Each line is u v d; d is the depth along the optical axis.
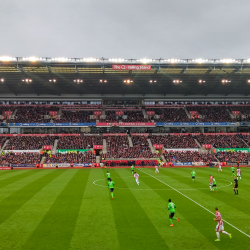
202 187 31.28
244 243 14.27
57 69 58.44
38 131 79.69
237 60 56.69
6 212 20.20
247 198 25.09
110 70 60.06
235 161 63.88
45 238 14.95
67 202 23.39
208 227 16.80
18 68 56.84
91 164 61.41
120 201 23.83
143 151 67.94
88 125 77.31
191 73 63.06
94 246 13.85
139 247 13.73
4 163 59.72
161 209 21.08
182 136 76.88
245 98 83.81
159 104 85.56
